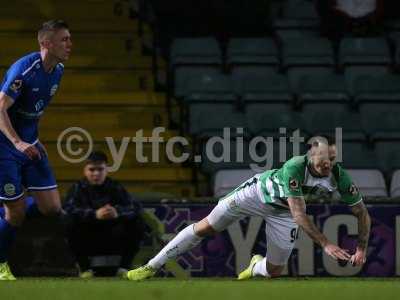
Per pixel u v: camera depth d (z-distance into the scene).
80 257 23.05
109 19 36.81
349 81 35.56
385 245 24.64
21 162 19.41
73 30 36.19
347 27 37.38
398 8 39.22
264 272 20.17
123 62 35.50
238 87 34.84
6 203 19.36
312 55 36.78
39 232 23.92
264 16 40.53
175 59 35.72
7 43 35.38
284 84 35.06
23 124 19.28
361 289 15.12
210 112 33.16
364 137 32.44
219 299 14.26
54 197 20.11
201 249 24.20
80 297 14.60
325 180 17.92
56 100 33.62
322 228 24.44
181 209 24.17
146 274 19.03
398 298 14.31
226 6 40.47
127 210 22.94
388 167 31.92
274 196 18.59
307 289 15.09
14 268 23.83
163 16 40.25
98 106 33.75
